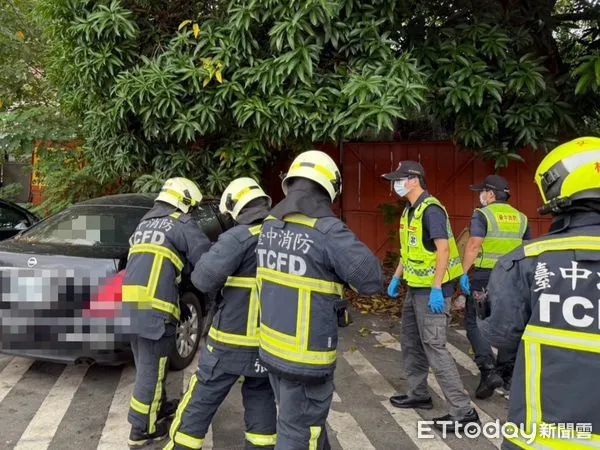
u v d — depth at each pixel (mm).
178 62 5336
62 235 4633
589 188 1685
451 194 7922
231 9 5246
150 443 3355
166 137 5770
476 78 5320
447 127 7309
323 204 2469
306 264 2369
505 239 4137
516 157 6125
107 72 5535
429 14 5832
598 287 1593
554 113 5820
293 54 4926
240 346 2770
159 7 5812
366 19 5070
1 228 6621
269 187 7879
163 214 3375
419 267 3631
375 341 5664
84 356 3869
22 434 3527
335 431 3633
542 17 6141
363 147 8367
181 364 4641
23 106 9273
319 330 2369
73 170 8281
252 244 2771
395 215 7980
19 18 9148
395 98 4750
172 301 3285
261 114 5238
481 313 1988
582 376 1574
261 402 2928
